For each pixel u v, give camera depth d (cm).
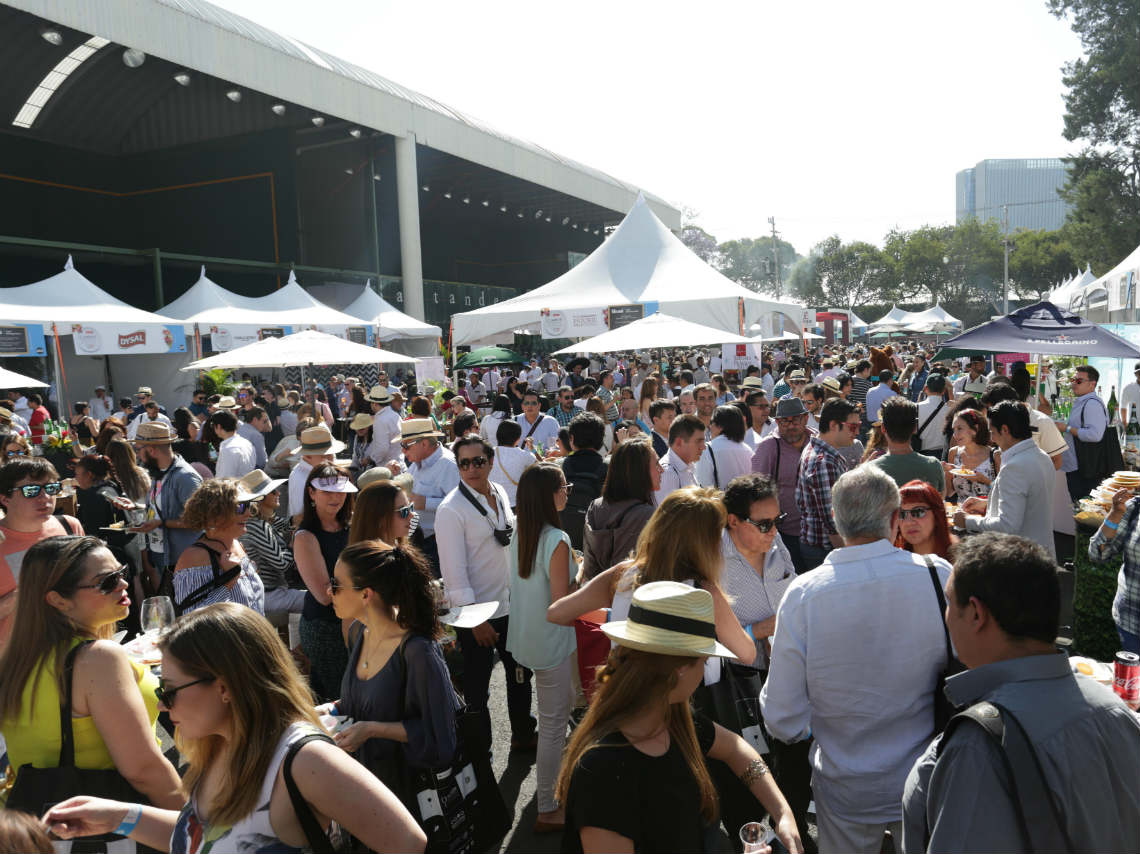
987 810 151
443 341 3691
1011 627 163
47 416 1305
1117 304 998
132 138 3409
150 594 612
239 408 1341
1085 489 803
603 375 1243
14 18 2334
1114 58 4312
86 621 238
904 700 234
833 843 243
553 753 351
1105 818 150
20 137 3106
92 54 2803
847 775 236
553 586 346
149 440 557
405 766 250
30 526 387
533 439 862
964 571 171
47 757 230
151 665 340
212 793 183
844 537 250
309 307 2089
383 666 259
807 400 862
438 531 401
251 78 2534
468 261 5388
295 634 485
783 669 244
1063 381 1320
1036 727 153
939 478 436
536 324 1309
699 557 262
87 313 1545
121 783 234
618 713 172
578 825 164
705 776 178
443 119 3391
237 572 376
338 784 172
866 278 8219
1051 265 7481
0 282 3091
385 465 887
